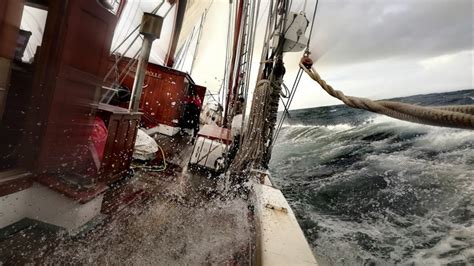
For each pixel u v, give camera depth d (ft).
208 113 69.62
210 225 11.18
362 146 64.13
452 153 44.96
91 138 10.74
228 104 33.32
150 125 33.09
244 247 9.71
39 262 6.91
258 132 15.21
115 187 13.52
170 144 29.53
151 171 17.87
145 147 19.27
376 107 4.84
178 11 49.42
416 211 30.53
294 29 13.66
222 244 9.71
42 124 7.95
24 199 7.84
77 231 8.68
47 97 7.91
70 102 8.75
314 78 8.06
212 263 8.41
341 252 22.31
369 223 28.17
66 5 7.84
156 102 33.71
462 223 26.30
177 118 35.88
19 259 6.87
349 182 41.65
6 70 7.08
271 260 8.26
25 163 7.95
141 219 10.61
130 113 13.53
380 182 39.70
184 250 8.89
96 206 10.05
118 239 8.80
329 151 67.36
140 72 14.42
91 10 8.76
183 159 22.97
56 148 8.54
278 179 46.88
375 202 33.76
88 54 9.16
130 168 15.65
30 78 8.54
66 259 7.25
